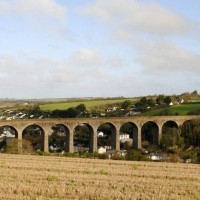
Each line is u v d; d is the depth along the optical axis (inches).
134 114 7416.3
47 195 1441.9
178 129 5310.0
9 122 4463.6
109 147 5506.9
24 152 3772.1
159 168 2349.9
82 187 1579.7
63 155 3567.9
